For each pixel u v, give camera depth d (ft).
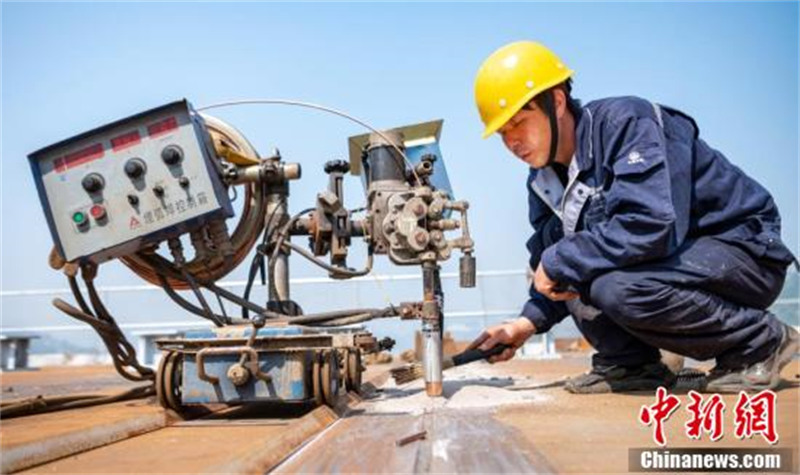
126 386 12.71
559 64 7.36
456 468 3.54
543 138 7.27
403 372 9.25
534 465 3.56
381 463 3.78
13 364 23.94
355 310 7.51
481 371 12.39
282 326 6.20
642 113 6.67
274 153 7.92
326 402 5.95
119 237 7.29
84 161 7.36
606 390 7.55
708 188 6.75
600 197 7.00
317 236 7.80
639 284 6.43
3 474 3.84
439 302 7.32
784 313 16.92
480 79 7.43
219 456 4.24
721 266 6.44
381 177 7.41
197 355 5.77
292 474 3.65
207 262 7.89
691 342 6.71
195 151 7.30
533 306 8.50
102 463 4.14
